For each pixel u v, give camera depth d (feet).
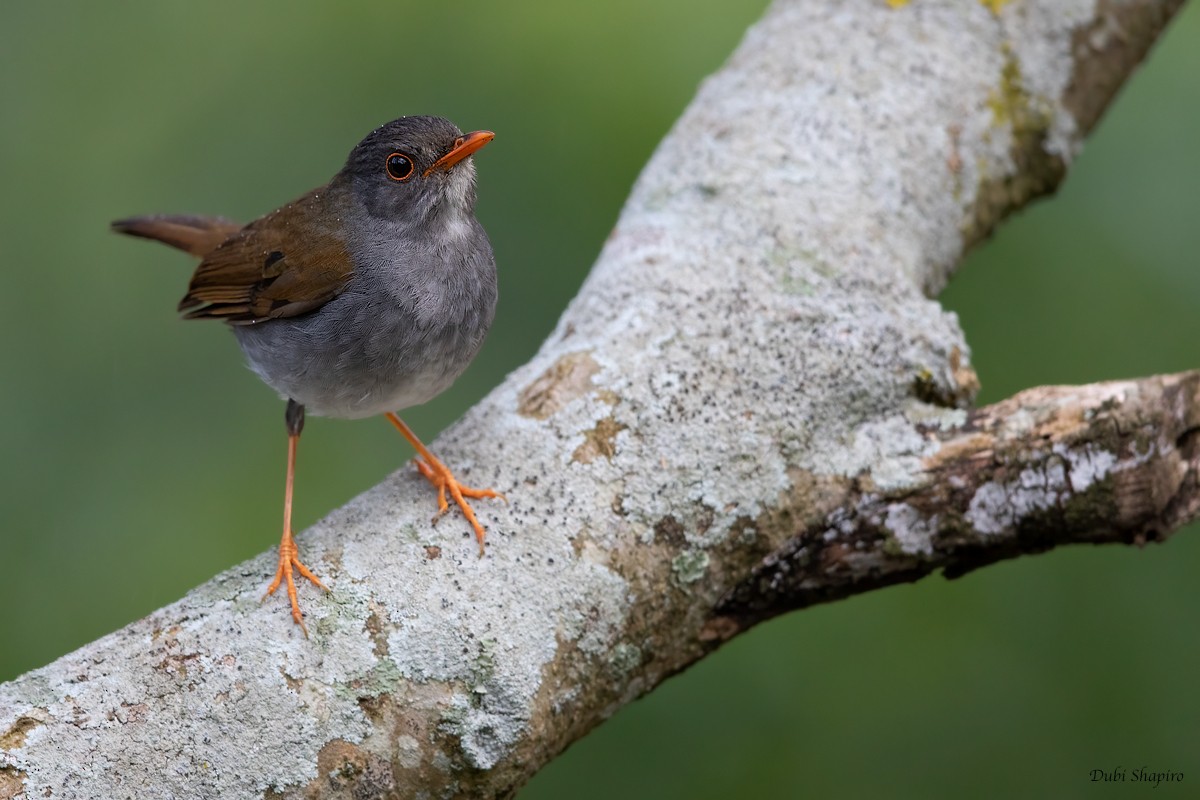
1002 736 36.47
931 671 37.60
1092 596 37.78
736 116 32.96
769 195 30.37
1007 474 25.16
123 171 41.63
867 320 27.68
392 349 27.78
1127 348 39.78
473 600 22.25
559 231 39.47
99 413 39.47
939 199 32.45
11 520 37.52
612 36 41.39
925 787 36.17
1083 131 35.88
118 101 42.32
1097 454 24.71
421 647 21.50
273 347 28.43
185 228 32.86
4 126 41.86
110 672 20.40
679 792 36.63
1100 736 36.04
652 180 32.22
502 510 23.65
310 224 28.40
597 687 23.30
